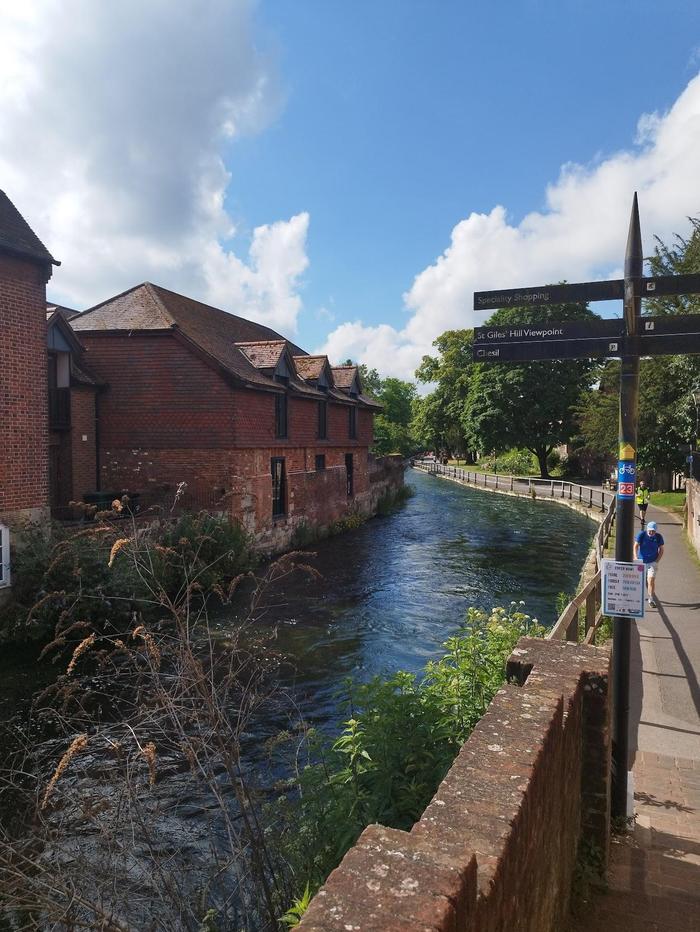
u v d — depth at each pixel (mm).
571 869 3406
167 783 4438
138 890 3564
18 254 11961
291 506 21406
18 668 9375
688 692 6902
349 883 1416
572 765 3326
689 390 22844
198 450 18188
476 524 27016
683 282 4184
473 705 4375
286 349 20922
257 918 3605
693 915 3412
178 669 3895
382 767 3600
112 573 10453
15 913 3301
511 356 4617
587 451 46125
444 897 1351
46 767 5992
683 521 21562
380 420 65938
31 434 12312
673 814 4531
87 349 19047
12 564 10984
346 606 13773
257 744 6930
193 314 21531
